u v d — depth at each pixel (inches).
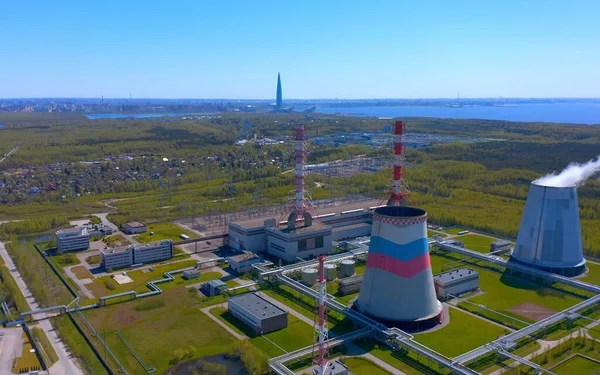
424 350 3752.5
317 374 3287.4
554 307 4835.1
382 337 4092.0
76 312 4626.0
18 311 4608.8
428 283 4375.0
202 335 4210.1
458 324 4429.1
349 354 3907.5
